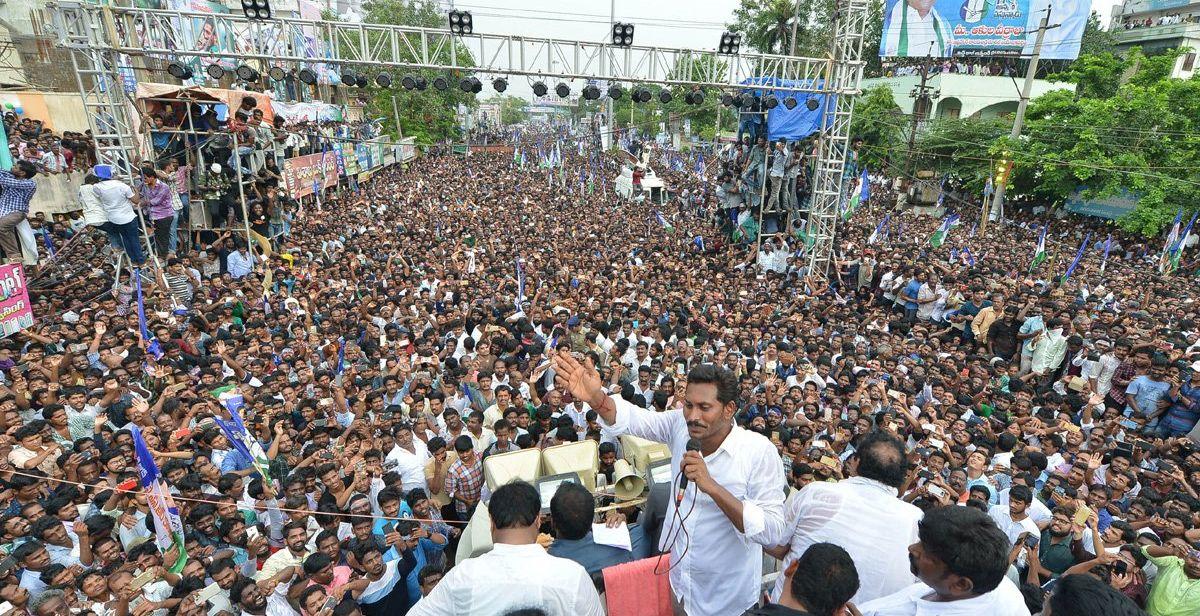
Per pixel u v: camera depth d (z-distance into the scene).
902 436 7.79
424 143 54.88
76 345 9.10
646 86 16.42
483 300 13.06
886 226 26.36
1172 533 5.71
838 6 17.09
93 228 14.84
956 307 13.51
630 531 4.04
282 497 6.18
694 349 10.49
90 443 6.49
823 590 2.17
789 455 7.09
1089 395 8.84
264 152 18.14
